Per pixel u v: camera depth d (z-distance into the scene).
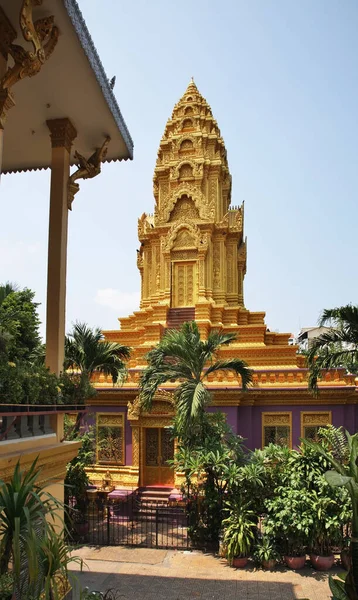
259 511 14.48
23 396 7.56
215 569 13.65
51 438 9.20
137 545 15.55
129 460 20.45
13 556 5.34
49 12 7.39
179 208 31.70
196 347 15.53
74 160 12.20
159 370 15.82
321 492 13.61
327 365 13.95
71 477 16.17
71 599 8.60
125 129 11.31
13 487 5.68
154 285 31.20
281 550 13.98
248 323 30.45
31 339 13.75
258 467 14.47
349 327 13.28
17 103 9.84
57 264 10.28
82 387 10.13
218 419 16.48
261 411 20.42
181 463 15.59
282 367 24.67
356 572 8.62
